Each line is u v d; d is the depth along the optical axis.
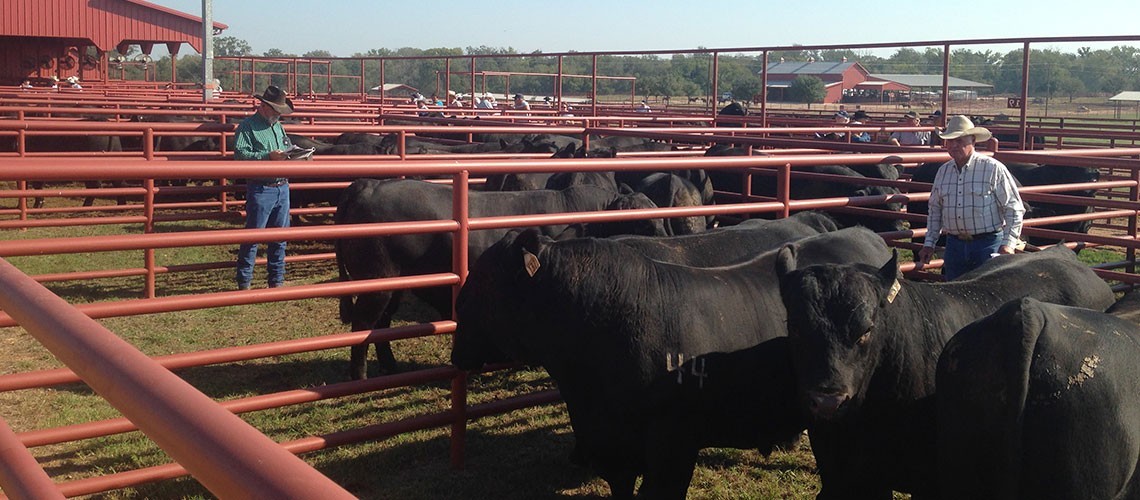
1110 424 2.87
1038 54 61.31
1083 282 4.50
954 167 6.05
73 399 6.11
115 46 32.00
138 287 9.62
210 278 10.15
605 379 4.28
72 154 10.91
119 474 4.13
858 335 3.53
